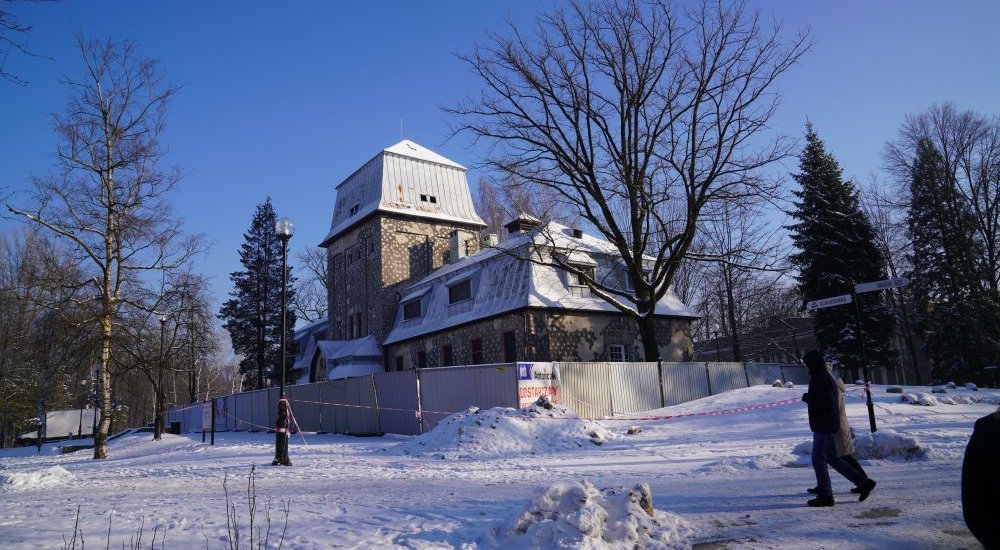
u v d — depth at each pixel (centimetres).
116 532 692
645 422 2056
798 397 2136
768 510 697
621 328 3222
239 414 3878
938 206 3800
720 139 2592
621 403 2484
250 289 6081
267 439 2728
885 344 3512
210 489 1092
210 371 8325
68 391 5903
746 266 2781
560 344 2973
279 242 6269
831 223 3669
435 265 4278
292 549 590
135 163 2383
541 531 553
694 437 1669
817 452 711
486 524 669
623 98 2728
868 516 637
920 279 3878
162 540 640
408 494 937
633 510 587
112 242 2380
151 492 1085
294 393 3303
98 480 1368
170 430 4206
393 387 2586
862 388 2398
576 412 2130
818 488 707
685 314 3494
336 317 4641
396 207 4191
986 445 315
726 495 805
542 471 1189
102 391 2409
